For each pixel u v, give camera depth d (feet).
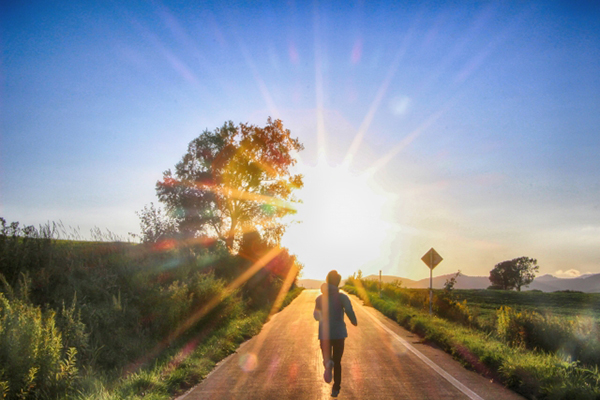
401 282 134.10
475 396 23.12
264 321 59.67
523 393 23.75
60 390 21.39
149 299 38.24
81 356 26.81
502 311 46.55
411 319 53.72
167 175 133.80
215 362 32.63
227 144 132.16
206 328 44.83
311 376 28.12
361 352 36.68
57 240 46.09
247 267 84.38
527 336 39.11
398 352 36.78
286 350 37.93
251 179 135.13
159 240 67.31
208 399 22.85
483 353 30.86
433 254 62.75
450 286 69.10
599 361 31.78
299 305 93.56
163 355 32.40
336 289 25.21
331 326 24.40
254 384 26.05
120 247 52.90
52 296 33.88
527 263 432.66
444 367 30.71
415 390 24.38
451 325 50.57
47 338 21.99
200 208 130.82
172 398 23.13
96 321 31.30
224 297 49.42
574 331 35.99
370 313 73.72
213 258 70.03
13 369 19.56
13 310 23.00
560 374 24.23
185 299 42.09
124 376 26.58
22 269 35.68
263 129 137.28
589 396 21.07
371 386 25.32
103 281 39.50
